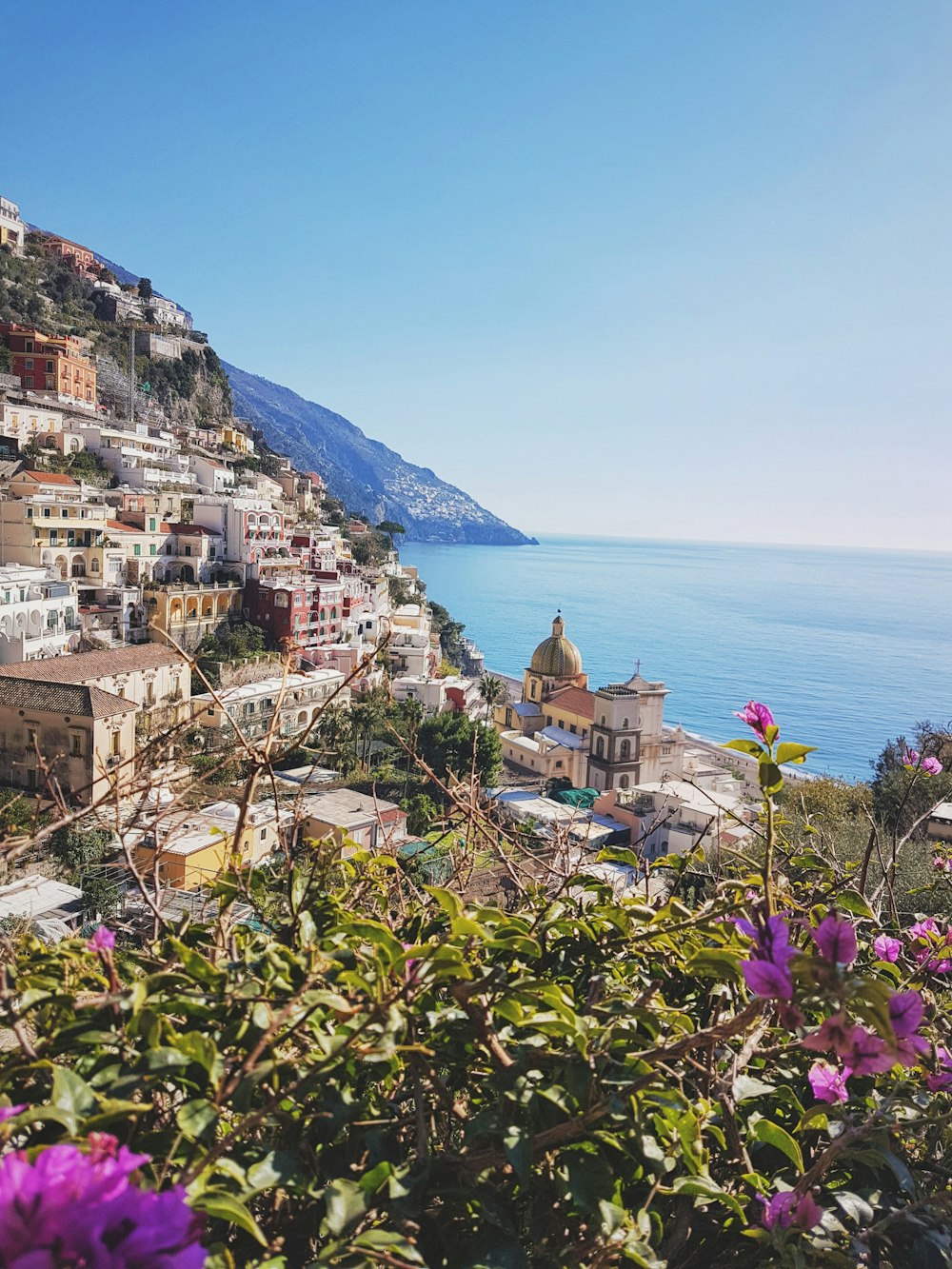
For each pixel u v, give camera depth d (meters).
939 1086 2.91
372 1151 2.25
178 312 144.50
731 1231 2.73
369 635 76.44
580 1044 2.28
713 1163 2.85
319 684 50.03
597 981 2.62
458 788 4.39
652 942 3.12
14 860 2.98
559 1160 2.29
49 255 131.50
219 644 54.94
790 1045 2.97
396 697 66.06
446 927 3.05
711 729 165.88
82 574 54.75
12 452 68.12
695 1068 2.69
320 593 66.31
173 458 86.00
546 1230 2.29
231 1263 1.66
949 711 192.38
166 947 3.01
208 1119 1.90
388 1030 2.16
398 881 3.95
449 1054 2.55
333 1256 1.82
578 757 64.44
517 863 4.52
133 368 116.56
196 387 132.25
